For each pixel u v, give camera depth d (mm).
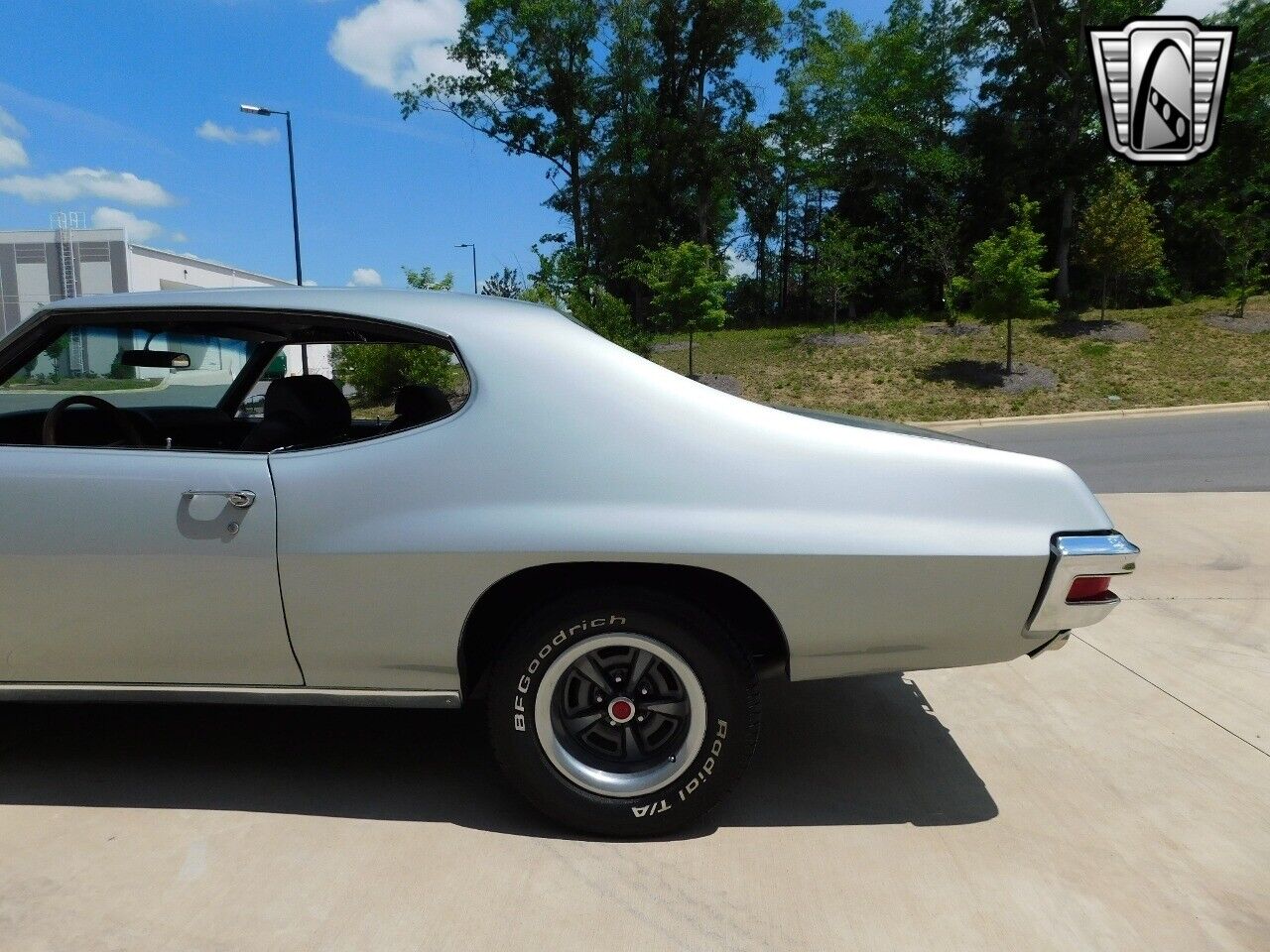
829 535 2449
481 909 2271
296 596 2557
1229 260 27453
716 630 2490
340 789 2922
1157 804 2844
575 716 2641
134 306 2840
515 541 2459
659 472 2496
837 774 3074
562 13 35125
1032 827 2707
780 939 2164
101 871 2430
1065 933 2189
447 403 2695
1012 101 33719
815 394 18578
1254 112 31641
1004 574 2463
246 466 2588
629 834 2613
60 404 2924
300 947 2121
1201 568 5676
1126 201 21547
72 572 2615
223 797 2859
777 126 38500
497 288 22547
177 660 2666
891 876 2439
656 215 38031
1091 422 14945
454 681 2604
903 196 35750
